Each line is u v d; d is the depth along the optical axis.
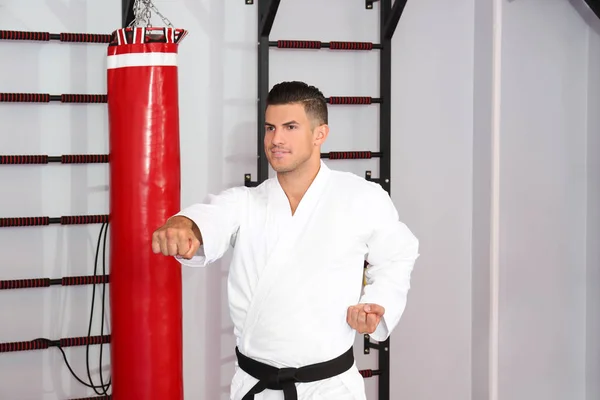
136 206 2.77
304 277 2.29
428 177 3.87
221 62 3.52
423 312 3.92
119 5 3.35
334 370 2.29
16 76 3.26
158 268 2.79
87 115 3.35
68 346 3.27
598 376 4.00
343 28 3.70
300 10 3.62
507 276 3.90
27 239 3.31
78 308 3.39
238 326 2.36
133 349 2.80
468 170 3.95
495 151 3.80
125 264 2.79
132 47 2.74
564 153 3.99
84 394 3.41
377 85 3.75
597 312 3.99
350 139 3.73
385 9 3.63
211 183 3.54
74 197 3.36
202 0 3.47
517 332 3.94
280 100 2.29
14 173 3.28
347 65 3.70
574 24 3.97
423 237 3.89
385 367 3.63
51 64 3.29
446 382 3.99
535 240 3.95
